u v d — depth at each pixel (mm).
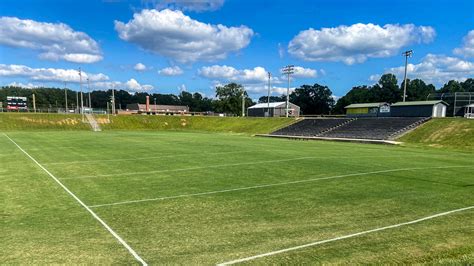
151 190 11492
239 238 6930
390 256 6020
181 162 18531
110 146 28484
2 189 11578
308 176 14305
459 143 33344
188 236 7055
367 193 11109
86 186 12125
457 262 5773
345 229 7496
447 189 11781
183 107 152250
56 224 7840
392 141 38156
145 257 5988
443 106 49344
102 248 6402
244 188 11859
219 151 24891
